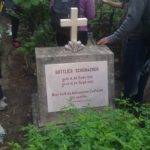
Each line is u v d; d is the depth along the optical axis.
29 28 2.96
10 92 2.79
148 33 2.06
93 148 1.44
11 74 3.05
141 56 2.16
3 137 2.24
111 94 2.14
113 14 3.08
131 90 2.25
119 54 3.05
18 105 2.62
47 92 2.07
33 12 2.82
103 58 2.05
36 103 2.44
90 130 1.50
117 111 1.70
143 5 1.93
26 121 2.44
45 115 2.11
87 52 2.06
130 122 1.59
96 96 2.13
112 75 2.11
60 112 2.11
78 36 2.48
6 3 2.99
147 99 2.59
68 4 2.42
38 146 1.47
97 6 3.17
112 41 2.10
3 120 2.45
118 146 1.49
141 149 1.49
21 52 3.04
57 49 2.12
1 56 2.88
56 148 1.47
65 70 2.04
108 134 1.48
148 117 1.76
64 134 1.54
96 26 3.17
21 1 2.62
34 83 2.92
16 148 1.58
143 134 1.55
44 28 2.80
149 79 2.69
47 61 2.01
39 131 1.62
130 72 2.20
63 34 2.52
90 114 1.64
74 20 2.07
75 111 1.73
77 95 2.11
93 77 2.09
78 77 2.07
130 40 2.12
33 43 2.77
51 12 2.53
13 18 3.22
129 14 1.96
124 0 2.48
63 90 2.08
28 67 3.05
